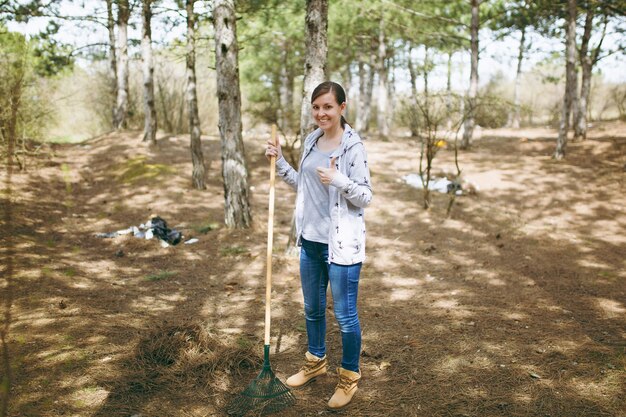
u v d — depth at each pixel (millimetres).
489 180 9719
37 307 4039
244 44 12922
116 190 9141
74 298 4328
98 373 3084
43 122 11188
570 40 10844
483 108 14812
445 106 11133
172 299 4527
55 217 7293
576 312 4215
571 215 7578
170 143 13070
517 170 10367
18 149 10125
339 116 2721
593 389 2973
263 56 16219
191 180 9766
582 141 12703
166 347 3371
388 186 9531
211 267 5516
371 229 7129
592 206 7941
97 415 2688
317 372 3146
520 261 5711
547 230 6898
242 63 17062
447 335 3783
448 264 5668
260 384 2871
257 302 4484
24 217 6980
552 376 3145
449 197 8648
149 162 10781
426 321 4066
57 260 5383
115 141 12977
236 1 9383
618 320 4016
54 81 13141
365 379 3189
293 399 2908
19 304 4066
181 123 16797
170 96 17156
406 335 3803
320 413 2832
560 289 4801
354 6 12922
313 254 2881
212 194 9023
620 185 8797
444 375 3201
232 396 2963
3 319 3734
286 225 7266
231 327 3918
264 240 6488
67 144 13531
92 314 3994
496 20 13727
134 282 4945
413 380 3154
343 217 2688
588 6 11711
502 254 5984
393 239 6672
